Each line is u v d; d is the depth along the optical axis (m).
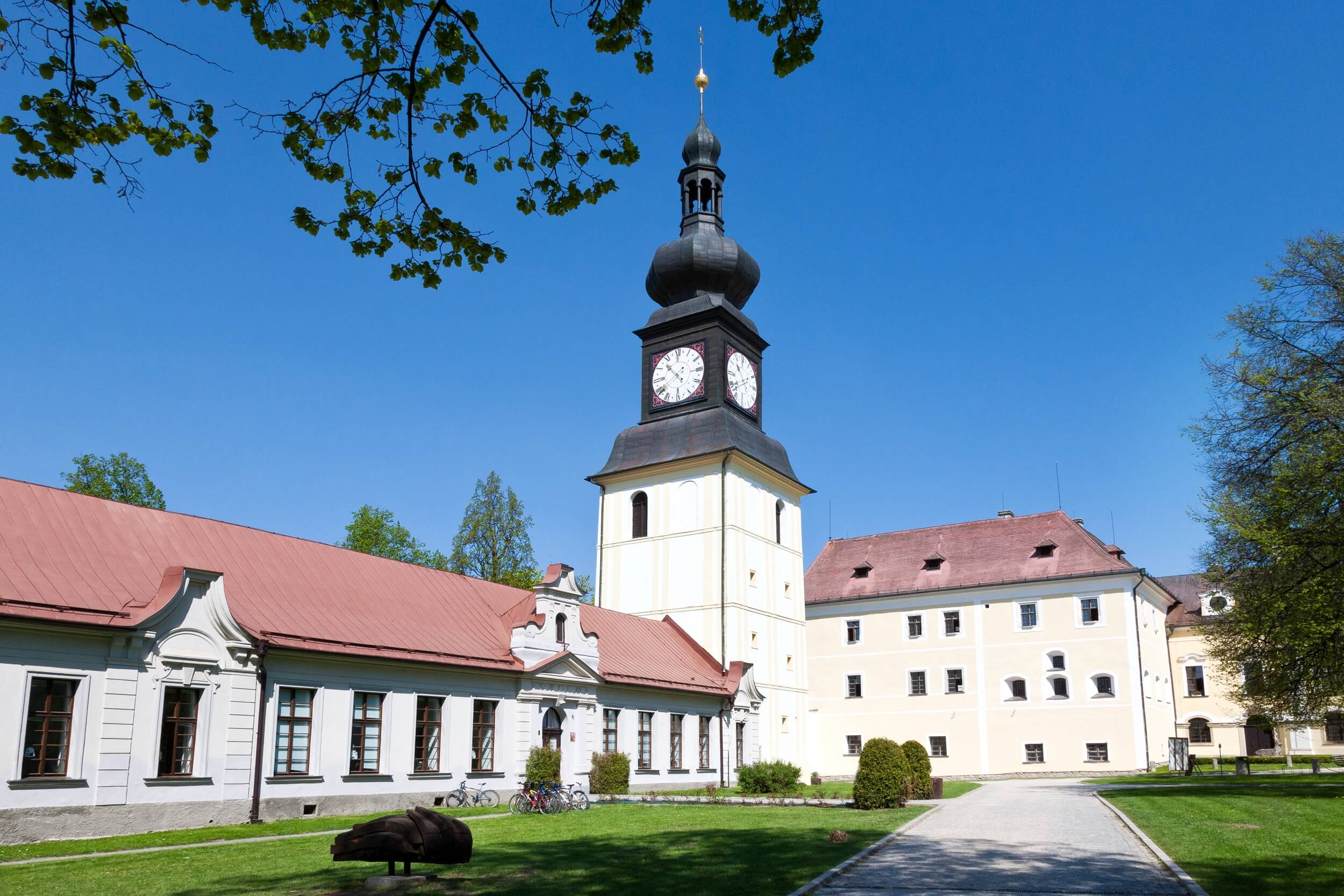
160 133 11.12
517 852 20.55
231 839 24.91
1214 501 35.97
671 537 55.22
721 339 57.16
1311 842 20.30
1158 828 23.14
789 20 11.34
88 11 10.17
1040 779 57.72
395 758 32.91
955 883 16.55
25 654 24.48
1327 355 35.06
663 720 46.06
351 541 73.56
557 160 12.69
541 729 38.69
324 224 12.69
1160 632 72.06
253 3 11.12
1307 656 33.50
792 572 59.09
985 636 68.31
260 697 29.17
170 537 31.33
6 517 27.41
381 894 15.97
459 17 11.27
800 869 17.86
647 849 21.02
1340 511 32.00
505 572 71.19
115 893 16.20
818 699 73.56
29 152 10.80
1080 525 72.31
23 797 23.91
